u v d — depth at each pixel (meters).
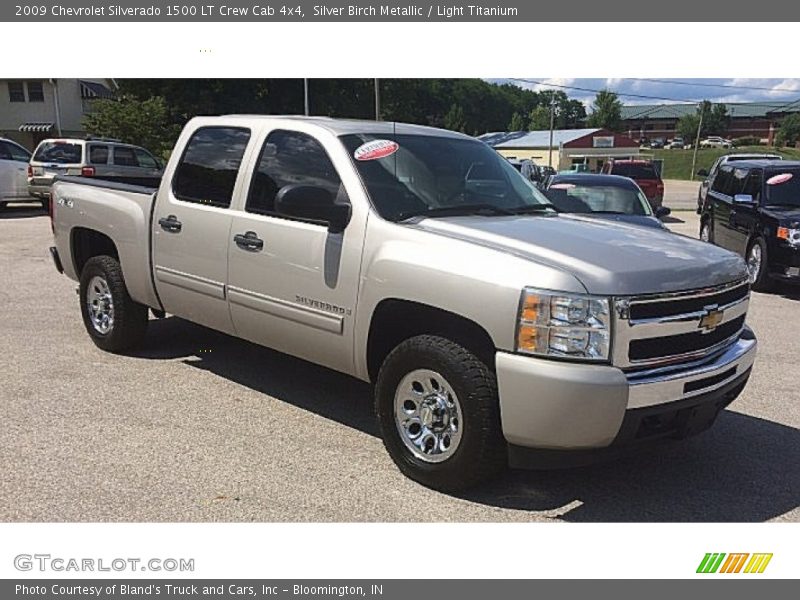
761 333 7.80
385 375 4.15
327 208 4.36
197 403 5.23
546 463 3.70
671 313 3.71
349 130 4.77
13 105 40.84
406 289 3.96
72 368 5.96
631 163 22.45
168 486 4.01
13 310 7.99
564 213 5.07
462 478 3.88
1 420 4.86
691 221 22.12
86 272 6.41
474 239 3.97
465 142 5.32
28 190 18.86
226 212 5.05
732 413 5.29
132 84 41.53
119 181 7.00
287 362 6.21
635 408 3.54
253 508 3.81
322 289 4.44
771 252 10.14
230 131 5.28
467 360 3.79
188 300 5.45
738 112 104.00
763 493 4.09
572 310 3.48
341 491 4.00
